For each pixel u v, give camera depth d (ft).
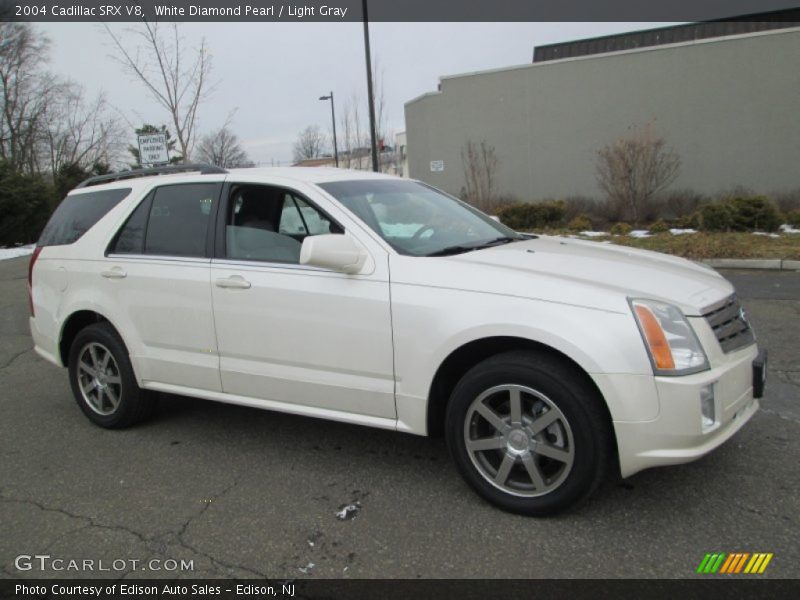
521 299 10.14
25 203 65.31
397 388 11.28
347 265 11.31
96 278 15.08
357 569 9.37
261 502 11.48
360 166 93.91
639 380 9.34
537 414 10.32
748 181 60.70
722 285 11.19
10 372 20.93
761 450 12.46
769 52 58.13
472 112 70.74
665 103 62.59
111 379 15.23
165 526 10.80
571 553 9.48
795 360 17.84
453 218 14.01
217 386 13.51
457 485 11.80
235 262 13.08
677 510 10.48
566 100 66.28
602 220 58.75
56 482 12.64
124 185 15.57
